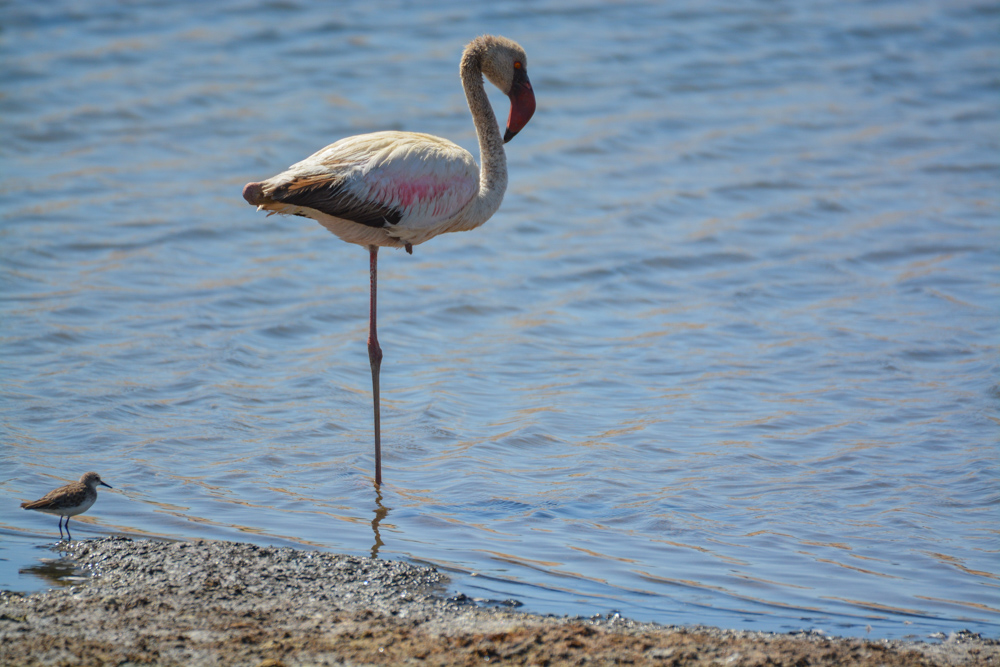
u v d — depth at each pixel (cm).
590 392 1331
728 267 1848
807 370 1398
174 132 2442
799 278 1789
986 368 1388
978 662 696
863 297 1697
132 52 2892
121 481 1032
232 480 1047
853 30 3256
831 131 2580
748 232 2012
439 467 1095
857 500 1018
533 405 1283
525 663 673
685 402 1293
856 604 809
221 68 2822
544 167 2334
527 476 1077
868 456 1125
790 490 1041
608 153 2414
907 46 3164
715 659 681
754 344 1502
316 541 909
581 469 1092
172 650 689
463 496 1020
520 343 1515
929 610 801
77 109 2523
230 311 1599
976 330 1536
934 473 1079
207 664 671
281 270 1789
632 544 918
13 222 1917
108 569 829
